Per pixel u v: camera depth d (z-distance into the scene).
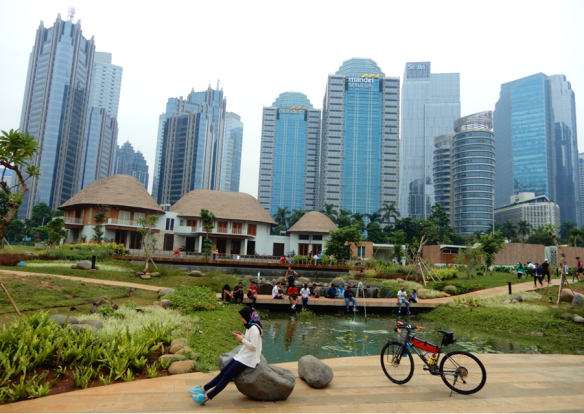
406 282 27.83
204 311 14.45
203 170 173.12
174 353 8.12
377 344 12.75
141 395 5.52
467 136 139.75
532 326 15.64
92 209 40.91
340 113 149.12
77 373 5.95
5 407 4.91
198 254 36.19
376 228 85.31
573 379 7.35
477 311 18.41
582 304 17.81
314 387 6.25
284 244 51.56
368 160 146.88
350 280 27.81
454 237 94.75
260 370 5.34
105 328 8.66
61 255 25.84
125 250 32.88
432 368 6.35
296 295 19.83
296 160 172.25
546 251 43.53
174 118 177.75
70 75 140.25
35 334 6.62
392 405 5.47
